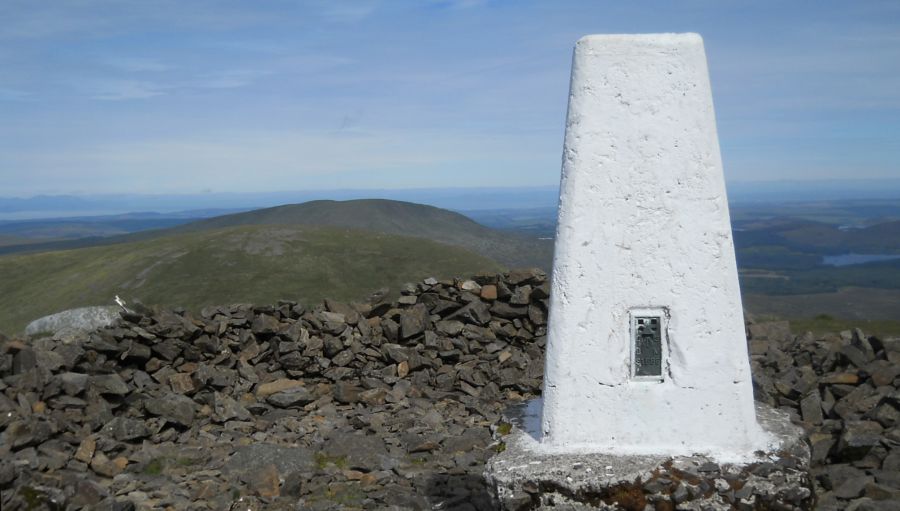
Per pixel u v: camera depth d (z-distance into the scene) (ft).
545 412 18.60
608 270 17.99
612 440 18.28
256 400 34.47
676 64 17.85
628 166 17.89
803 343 36.78
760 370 34.65
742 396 18.17
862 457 24.86
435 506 23.31
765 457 17.81
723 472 17.26
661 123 17.87
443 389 36.29
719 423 18.16
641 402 18.16
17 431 26.02
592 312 18.07
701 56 17.90
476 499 23.29
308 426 31.40
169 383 34.09
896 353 33.32
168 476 25.79
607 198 17.90
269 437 29.96
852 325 50.49
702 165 17.87
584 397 18.25
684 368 18.04
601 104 17.89
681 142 17.87
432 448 28.58
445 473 26.18
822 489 23.58
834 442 25.54
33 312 115.96
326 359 37.42
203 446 28.68
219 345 37.06
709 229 17.92
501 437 19.89
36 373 29.40
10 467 22.34
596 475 17.13
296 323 37.99
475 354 38.45
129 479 25.23
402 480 25.62
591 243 17.95
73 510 21.72
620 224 17.92
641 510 16.99
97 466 25.81
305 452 27.37
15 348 31.17
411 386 36.06
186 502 23.27
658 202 17.88
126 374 33.47
